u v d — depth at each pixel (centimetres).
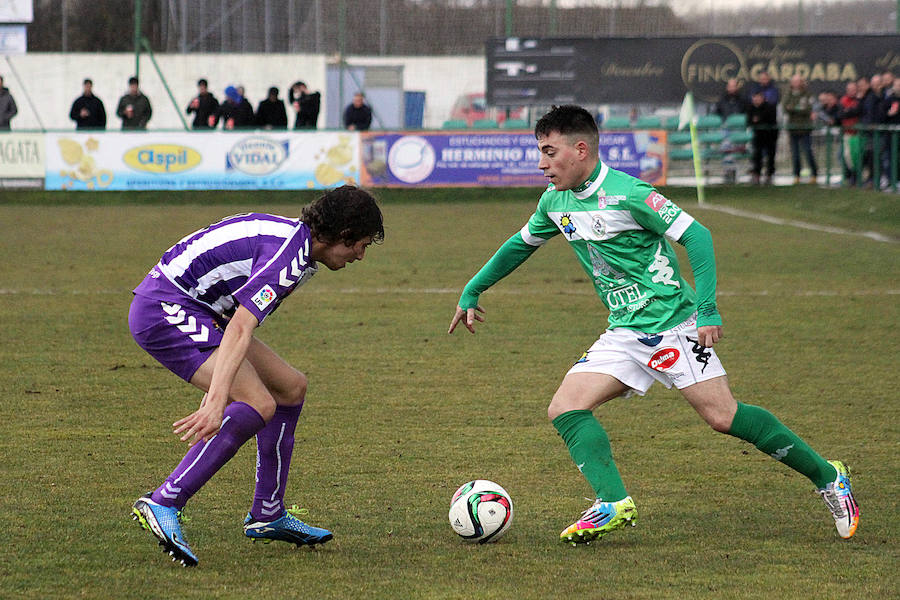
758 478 1424
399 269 3562
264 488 1139
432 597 995
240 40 7006
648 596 1000
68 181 5741
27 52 6962
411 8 6919
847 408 1802
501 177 5909
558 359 2208
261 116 5953
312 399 1866
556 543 1166
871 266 3581
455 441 1602
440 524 1233
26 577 1036
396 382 1997
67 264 3628
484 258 3822
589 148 1172
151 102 7044
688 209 5425
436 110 6962
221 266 1084
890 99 5375
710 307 1127
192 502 1310
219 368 1019
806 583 1036
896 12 7006
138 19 6950
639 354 1190
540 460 1505
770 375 2055
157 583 1026
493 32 6894
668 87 6306
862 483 1388
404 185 5894
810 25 7225
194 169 5756
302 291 3108
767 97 6009
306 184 5831
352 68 6975
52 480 1381
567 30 6869
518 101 6359
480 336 2453
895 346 2328
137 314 1094
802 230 4597
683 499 1334
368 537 1184
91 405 1806
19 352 2245
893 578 1051
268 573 1060
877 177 5325
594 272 1218
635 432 1664
